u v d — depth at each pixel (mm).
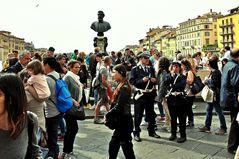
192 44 123375
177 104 6680
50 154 4922
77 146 6371
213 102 7410
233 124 5898
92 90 11805
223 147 6309
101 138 7039
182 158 5602
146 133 7547
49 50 9492
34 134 2252
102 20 15953
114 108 4605
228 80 5977
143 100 6832
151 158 5605
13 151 2012
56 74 5062
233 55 6078
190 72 7684
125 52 14070
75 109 5293
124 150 4688
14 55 8938
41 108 4484
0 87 2006
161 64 7551
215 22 119250
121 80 4715
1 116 2008
